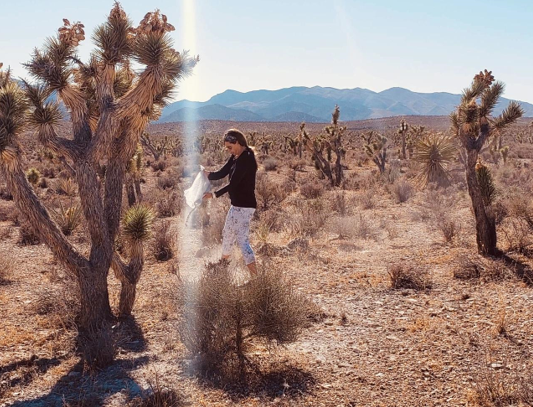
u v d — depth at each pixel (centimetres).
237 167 548
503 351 461
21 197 520
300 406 381
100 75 557
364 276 771
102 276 566
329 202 1738
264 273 479
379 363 452
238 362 455
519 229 994
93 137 550
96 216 557
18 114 505
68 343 522
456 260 823
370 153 3197
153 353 493
